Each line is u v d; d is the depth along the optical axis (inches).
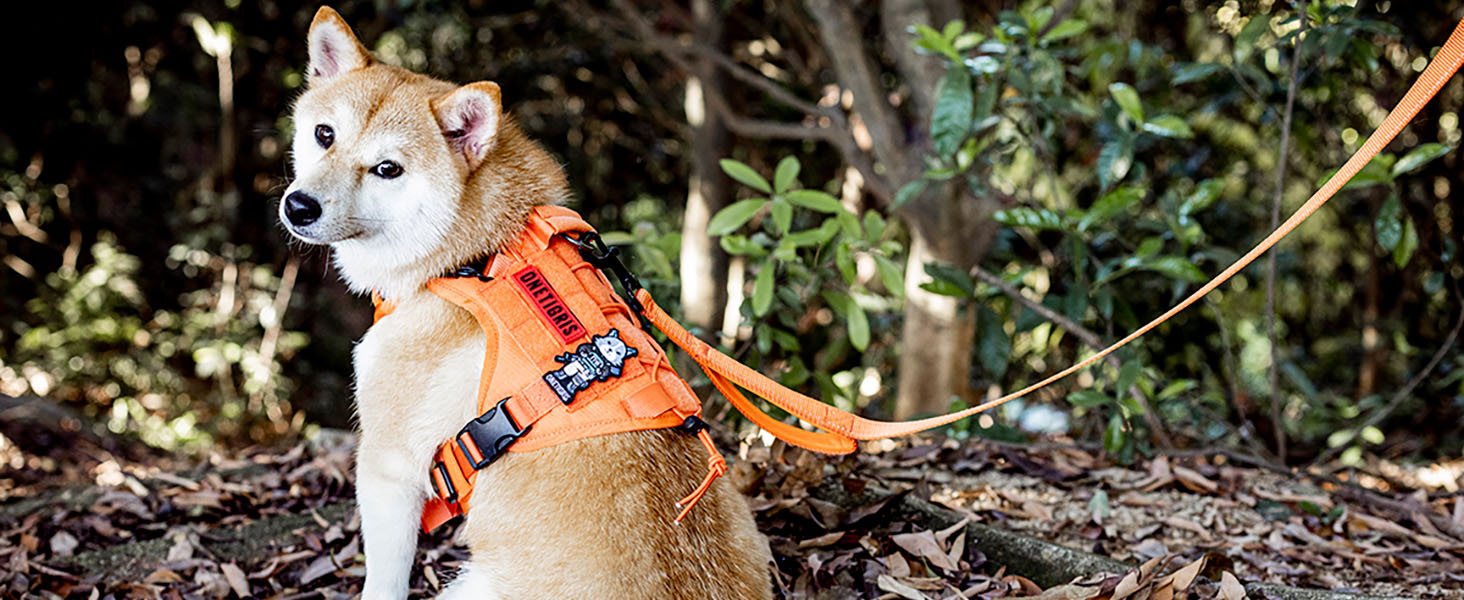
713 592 95.9
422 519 109.1
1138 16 391.2
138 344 401.1
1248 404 337.7
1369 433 265.9
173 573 146.3
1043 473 181.8
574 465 96.4
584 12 397.1
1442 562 150.5
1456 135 365.4
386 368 106.7
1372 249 413.7
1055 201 216.8
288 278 423.5
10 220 422.0
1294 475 194.7
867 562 135.9
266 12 437.4
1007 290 222.8
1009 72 210.8
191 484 184.9
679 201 539.8
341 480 179.6
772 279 190.1
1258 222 382.6
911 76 283.7
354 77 112.8
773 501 145.3
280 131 411.2
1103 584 122.8
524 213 110.7
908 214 284.8
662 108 490.6
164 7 419.2
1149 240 205.9
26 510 177.6
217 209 427.2
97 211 437.4
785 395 112.1
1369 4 309.9
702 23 406.0
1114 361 207.9
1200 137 380.2
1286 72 269.3
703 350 114.6
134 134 442.0
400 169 106.6
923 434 219.6
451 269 108.5
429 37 440.5
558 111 485.1
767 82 349.4
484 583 95.5
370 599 104.0
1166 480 177.8
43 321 399.5
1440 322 385.7
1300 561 149.7
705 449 105.7
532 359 99.7
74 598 142.1
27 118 417.7
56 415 326.3
